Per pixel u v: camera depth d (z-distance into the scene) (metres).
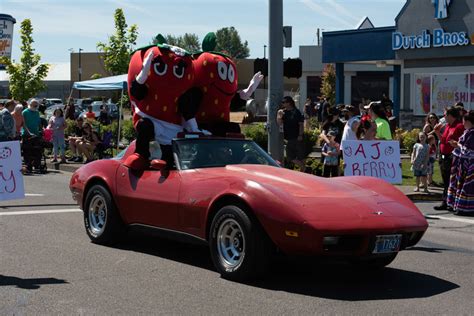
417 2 25.89
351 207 6.44
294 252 6.27
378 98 46.09
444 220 11.16
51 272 7.03
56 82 76.31
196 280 6.74
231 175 7.04
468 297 6.23
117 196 8.23
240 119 37.47
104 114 28.52
